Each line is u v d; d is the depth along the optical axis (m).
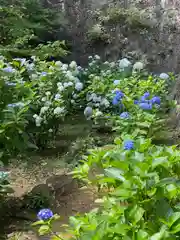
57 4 7.98
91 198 3.20
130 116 3.97
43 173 3.87
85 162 2.80
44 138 4.43
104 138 4.46
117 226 1.80
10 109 3.05
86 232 1.87
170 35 6.70
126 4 7.40
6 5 7.38
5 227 2.96
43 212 2.10
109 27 7.45
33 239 2.76
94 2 7.66
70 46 7.75
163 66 6.73
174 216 1.79
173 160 2.38
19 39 6.82
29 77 4.83
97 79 5.67
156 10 7.00
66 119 5.20
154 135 4.07
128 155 2.39
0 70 3.35
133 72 5.72
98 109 4.98
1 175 3.03
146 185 2.00
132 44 7.20
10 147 3.04
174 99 5.01
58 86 4.86
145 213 1.93
